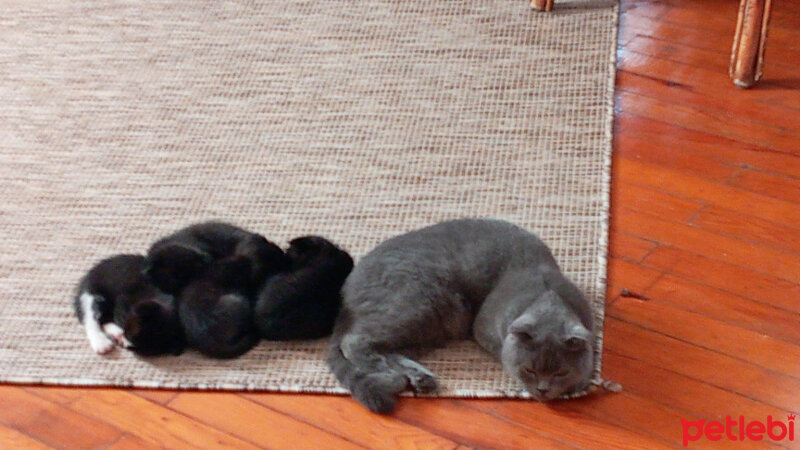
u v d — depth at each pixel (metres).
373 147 2.83
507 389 2.37
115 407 2.40
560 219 2.64
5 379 2.45
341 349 2.41
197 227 2.56
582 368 2.31
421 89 2.96
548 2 3.09
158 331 2.43
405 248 2.44
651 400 2.35
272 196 2.74
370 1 3.22
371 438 2.33
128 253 2.63
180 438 2.35
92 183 2.80
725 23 3.07
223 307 2.43
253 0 3.26
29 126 2.95
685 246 2.58
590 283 2.52
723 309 2.47
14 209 2.75
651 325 2.45
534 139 2.81
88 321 2.50
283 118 2.92
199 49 3.12
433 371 2.40
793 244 2.57
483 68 2.99
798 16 3.06
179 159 2.84
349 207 2.71
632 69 2.97
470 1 3.17
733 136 2.79
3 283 2.61
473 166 2.77
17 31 3.22
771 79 2.92
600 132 2.81
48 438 2.36
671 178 2.71
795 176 2.70
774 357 2.39
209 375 2.43
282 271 2.47
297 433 2.34
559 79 2.94
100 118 2.96
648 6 3.14
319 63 3.05
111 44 3.16
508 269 2.42
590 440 2.30
